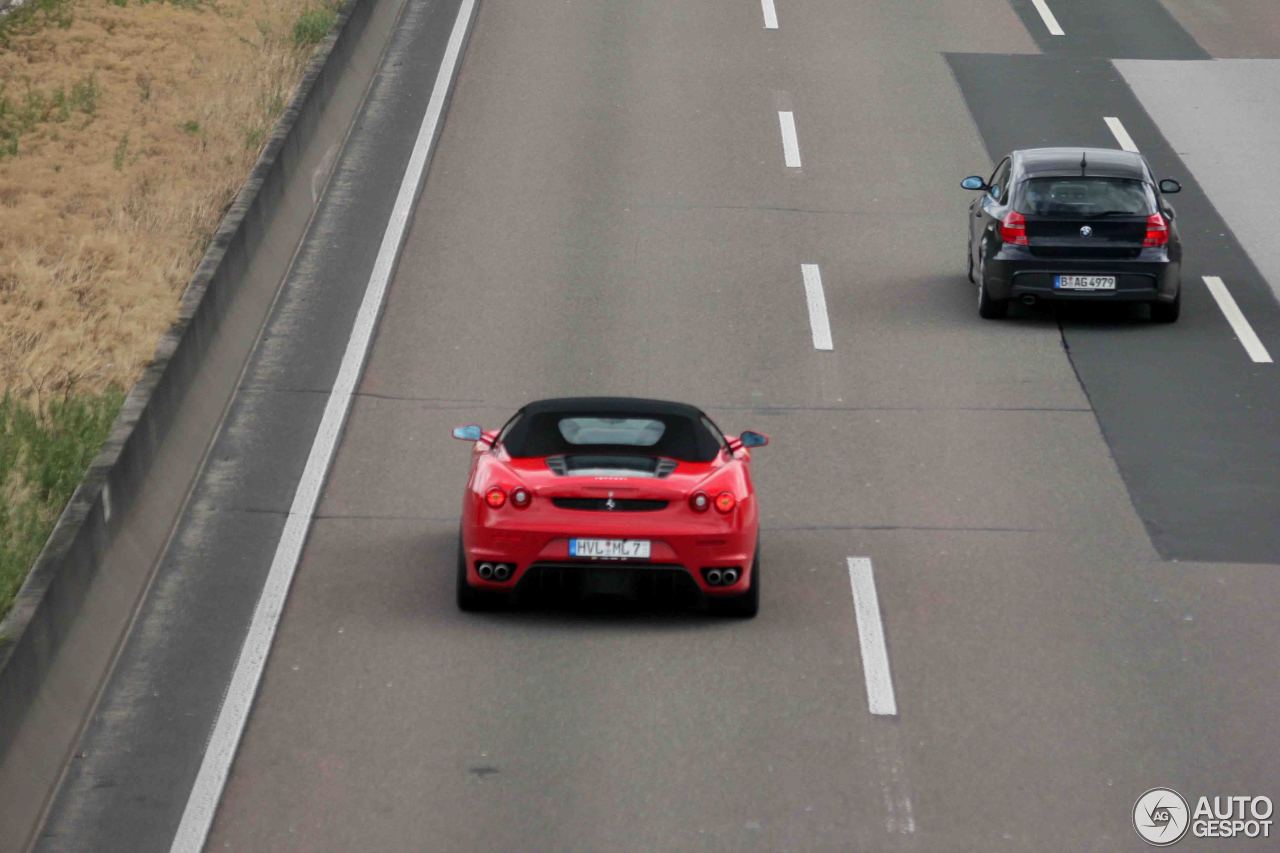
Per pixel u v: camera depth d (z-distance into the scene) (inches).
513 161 2600.9
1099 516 1508.4
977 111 2915.8
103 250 2012.8
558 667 1180.5
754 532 1243.8
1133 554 1423.5
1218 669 1202.6
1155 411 1781.5
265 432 1668.3
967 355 1945.1
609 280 2161.7
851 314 2073.1
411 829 960.9
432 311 2033.7
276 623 1256.2
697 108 2881.4
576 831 960.9
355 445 1647.4
